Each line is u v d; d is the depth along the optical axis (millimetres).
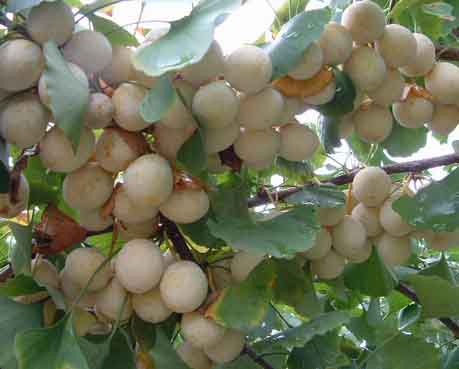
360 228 571
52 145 435
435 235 588
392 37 509
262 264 490
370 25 494
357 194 584
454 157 596
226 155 504
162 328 521
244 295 476
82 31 436
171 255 517
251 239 459
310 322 508
